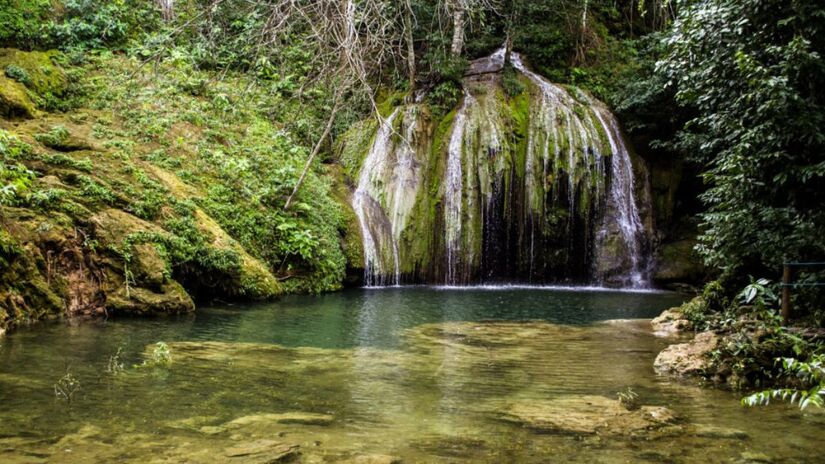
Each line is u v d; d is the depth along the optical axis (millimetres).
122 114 14719
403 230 16656
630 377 6359
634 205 17922
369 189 17016
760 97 7410
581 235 17641
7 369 5902
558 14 21031
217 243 11531
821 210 7730
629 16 23578
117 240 9656
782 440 4445
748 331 7016
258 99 16812
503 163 17156
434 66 18672
